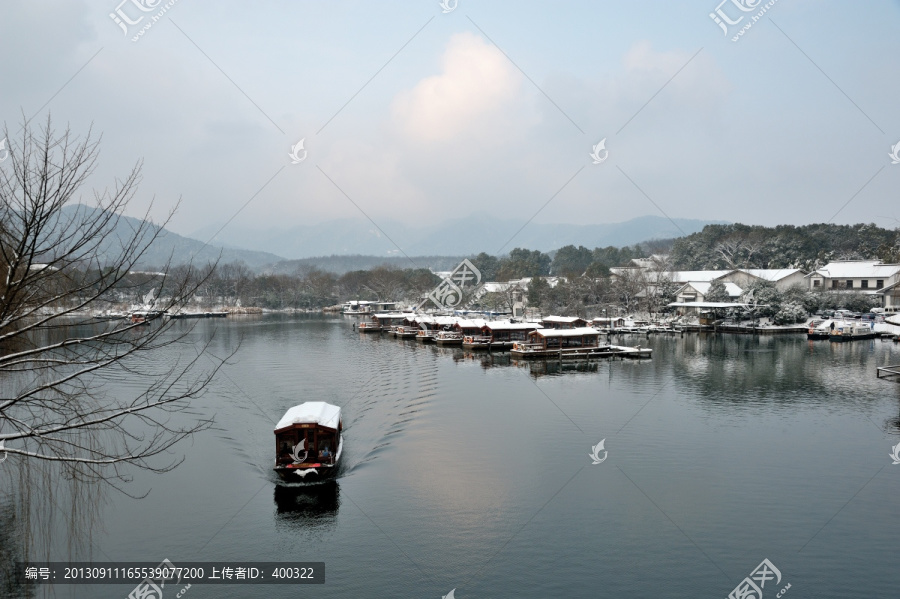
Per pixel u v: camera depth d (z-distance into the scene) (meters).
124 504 28.80
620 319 111.75
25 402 16.33
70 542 25.17
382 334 111.75
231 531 26.41
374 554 24.53
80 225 13.28
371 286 198.88
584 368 69.19
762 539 25.70
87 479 30.52
